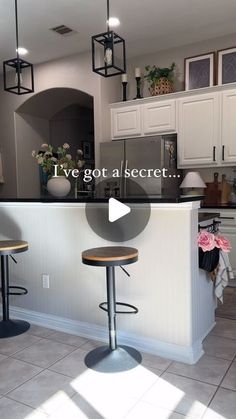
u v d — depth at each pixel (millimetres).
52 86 4949
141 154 4352
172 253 2260
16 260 3037
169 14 3607
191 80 4469
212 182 4535
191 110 4254
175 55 4637
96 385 1983
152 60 4820
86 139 6758
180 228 2219
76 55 4703
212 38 4312
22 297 3025
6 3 3289
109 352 2285
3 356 2348
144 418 1694
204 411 1731
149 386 1961
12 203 2959
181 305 2246
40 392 1925
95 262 2057
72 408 1782
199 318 2400
